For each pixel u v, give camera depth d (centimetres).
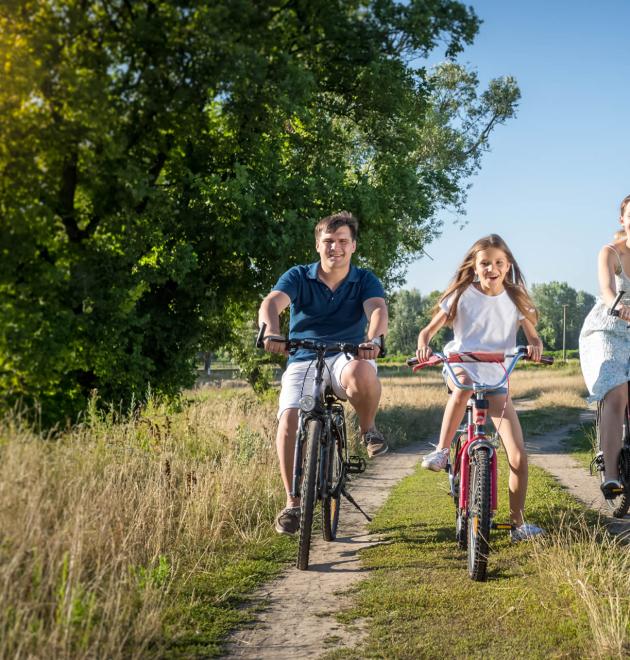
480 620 365
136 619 341
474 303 483
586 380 569
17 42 1204
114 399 1384
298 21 1770
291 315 523
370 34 1811
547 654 323
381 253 1828
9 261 1180
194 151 1611
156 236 1409
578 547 459
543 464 1004
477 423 452
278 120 1650
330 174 1725
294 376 499
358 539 564
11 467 445
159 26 1332
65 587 345
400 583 431
